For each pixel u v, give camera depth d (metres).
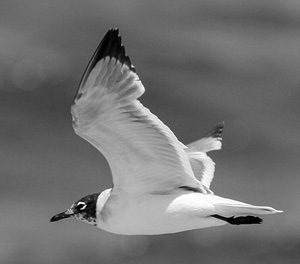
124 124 8.43
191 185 9.14
